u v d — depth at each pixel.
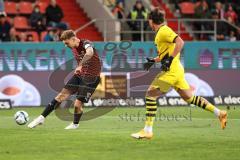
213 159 26.67
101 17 72.75
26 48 57.78
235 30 72.62
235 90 61.53
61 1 74.81
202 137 33.97
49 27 67.50
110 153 28.23
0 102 56.66
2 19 65.12
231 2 80.25
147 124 32.75
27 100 57.84
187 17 76.44
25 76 57.81
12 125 40.53
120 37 69.81
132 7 71.94
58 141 32.16
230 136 34.53
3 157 27.11
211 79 60.94
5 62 57.47
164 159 26.62
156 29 33.34
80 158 26.86
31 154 27.98
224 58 61.25
